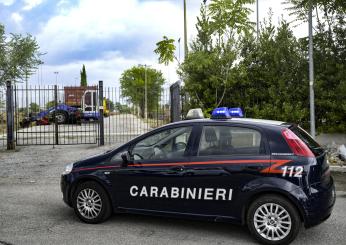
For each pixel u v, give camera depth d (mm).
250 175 5250
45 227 6016
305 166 5070
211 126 5672
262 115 13094
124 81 48844
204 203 5496
